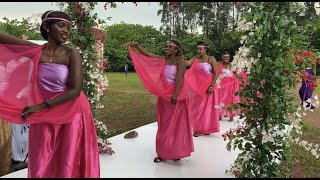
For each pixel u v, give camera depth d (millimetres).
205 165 5180
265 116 4070
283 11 3820
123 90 16984
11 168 5438
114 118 9625
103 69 5605
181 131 5168
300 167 5312
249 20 3881
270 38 3908
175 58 5145
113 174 4734
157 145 5270
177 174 4797
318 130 8016
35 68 3424
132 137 6645
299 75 4020
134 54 5270
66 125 3443
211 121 7008
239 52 4004
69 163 3400
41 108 3279
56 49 3457
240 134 4199
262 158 4109
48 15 3363
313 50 4113
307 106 4227
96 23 5148
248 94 4074
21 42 3564
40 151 3385
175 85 5004
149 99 13773
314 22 3971
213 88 6715
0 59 3551
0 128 5168
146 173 4809
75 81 3383
